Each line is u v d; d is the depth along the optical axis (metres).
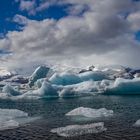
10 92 95.88
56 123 35.66
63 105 64.50
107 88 92.19
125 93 91.12
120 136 26.52
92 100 75.88
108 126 31.55
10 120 36.12
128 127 30.80
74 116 40.97
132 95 89.62
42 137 27.66
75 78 103.88
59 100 79.69
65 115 42.97
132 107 54.44
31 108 59.81
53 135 28.06
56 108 57.88
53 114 46.06
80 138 26.06
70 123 35.34
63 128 30.34
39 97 88.44
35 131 30.61
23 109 58.22
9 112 42.53
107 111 42.78
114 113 43.38
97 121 35.75
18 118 40.75
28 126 33.75
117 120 35.97
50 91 89.62
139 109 50.06
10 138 27.75
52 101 76.94
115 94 92.06
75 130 29.05
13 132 30.31
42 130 31.08
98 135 27.02
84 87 93.88
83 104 65.25
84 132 28.17
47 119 39.50
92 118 38.28
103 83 94.69
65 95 89.12
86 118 38.56
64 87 92.19
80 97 88.56
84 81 100.25
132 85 89.94
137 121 33.06
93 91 93.06
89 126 30.52
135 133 27.70
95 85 94.62
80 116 40.62
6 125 33.66
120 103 64.62
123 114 42.09
